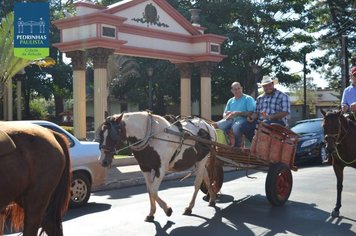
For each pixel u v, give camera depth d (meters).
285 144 9.76
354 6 36.16
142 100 32.19
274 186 9.12
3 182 4.74
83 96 18.30
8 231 7.30
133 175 14.27
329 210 8.93
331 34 37.34
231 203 9.74
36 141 5.16
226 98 30.05
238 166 9.81
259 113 9.74
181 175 14.50
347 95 9.44
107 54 17.39
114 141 7.45
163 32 19.94
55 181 5.29
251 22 28.75
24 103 39.12
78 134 18.23
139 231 7.55
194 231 7.52
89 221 8.33
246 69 28.14
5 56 20.89
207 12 28.53
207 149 8.96
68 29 17.95
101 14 16.83
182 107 22.11
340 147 8.45
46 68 33.59
